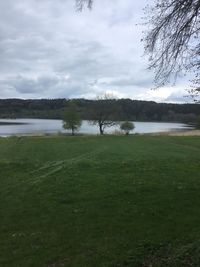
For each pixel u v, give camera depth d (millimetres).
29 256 9523
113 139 57625
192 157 31297
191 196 14688
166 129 105312
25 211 13430
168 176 19031
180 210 12820
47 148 42250
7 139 57688
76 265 8828
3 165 23719
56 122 170500
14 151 39438
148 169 21266
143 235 10500
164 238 10164
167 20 12461
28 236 10914
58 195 15461
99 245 9953
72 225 11688
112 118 95625
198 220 11703
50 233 11078
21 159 30141
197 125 95750
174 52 12586
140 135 70875
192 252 8633
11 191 16547
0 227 11820
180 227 11070
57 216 12672
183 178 18484
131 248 9602
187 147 45188
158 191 15609
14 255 9617
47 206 13938
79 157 31578
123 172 20312
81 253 9531
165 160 26594
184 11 12156
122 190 15852
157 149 41188
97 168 21750
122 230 11016
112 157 30578
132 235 10555
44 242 10391
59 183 17656
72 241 10359
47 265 8984
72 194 15508
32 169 22422
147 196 14797
